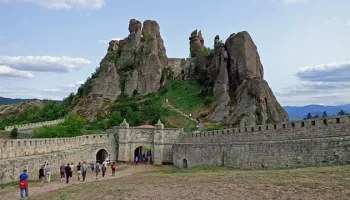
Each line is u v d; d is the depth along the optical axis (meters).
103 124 123.94
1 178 41.19
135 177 44.12
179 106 140.00
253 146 47.62
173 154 80.44
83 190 33.94
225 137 60.06
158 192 29.28
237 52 141.88
